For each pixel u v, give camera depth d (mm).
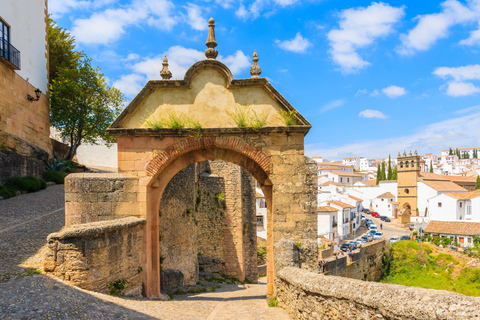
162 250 15344
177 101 11328
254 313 9891
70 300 7113
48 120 24891
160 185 11570
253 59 11492
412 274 38500
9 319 6027
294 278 9164
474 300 4535
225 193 23781
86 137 29422
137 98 11195
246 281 23516
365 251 35406
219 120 11234
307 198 11031
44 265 8055
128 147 11141
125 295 9547
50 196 18234
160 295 11406
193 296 14031
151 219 11359
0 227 12227
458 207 72625
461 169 145875
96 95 28141
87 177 10531
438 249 43906
